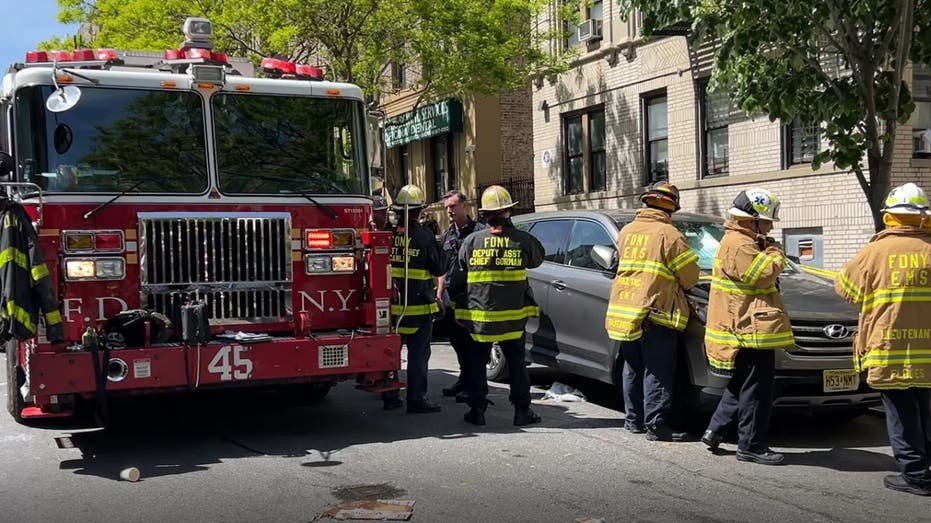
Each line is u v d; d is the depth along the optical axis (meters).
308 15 15.98
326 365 6.70
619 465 6.12
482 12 16.75
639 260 6.63
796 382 6.44
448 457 6.34
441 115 23.89
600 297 7.73
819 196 13.22
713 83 8.52
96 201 6.36
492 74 17.36
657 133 16.67
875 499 5.36
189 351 6.28
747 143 14.47
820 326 6.53
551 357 8.34
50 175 6.30
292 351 6.59
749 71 8.32
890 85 8.10
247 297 6.77
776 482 5.72
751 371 6.12
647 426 6.78
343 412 8.09
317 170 7.12
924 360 5.34
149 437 7.11
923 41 8.13
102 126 6.50
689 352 6.77
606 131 17.86
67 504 5.29
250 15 15.86
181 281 6.55
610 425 7.39
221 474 5.93
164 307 6.51
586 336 7.91
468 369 7.71
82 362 6.00
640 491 5.51
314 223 7.03
